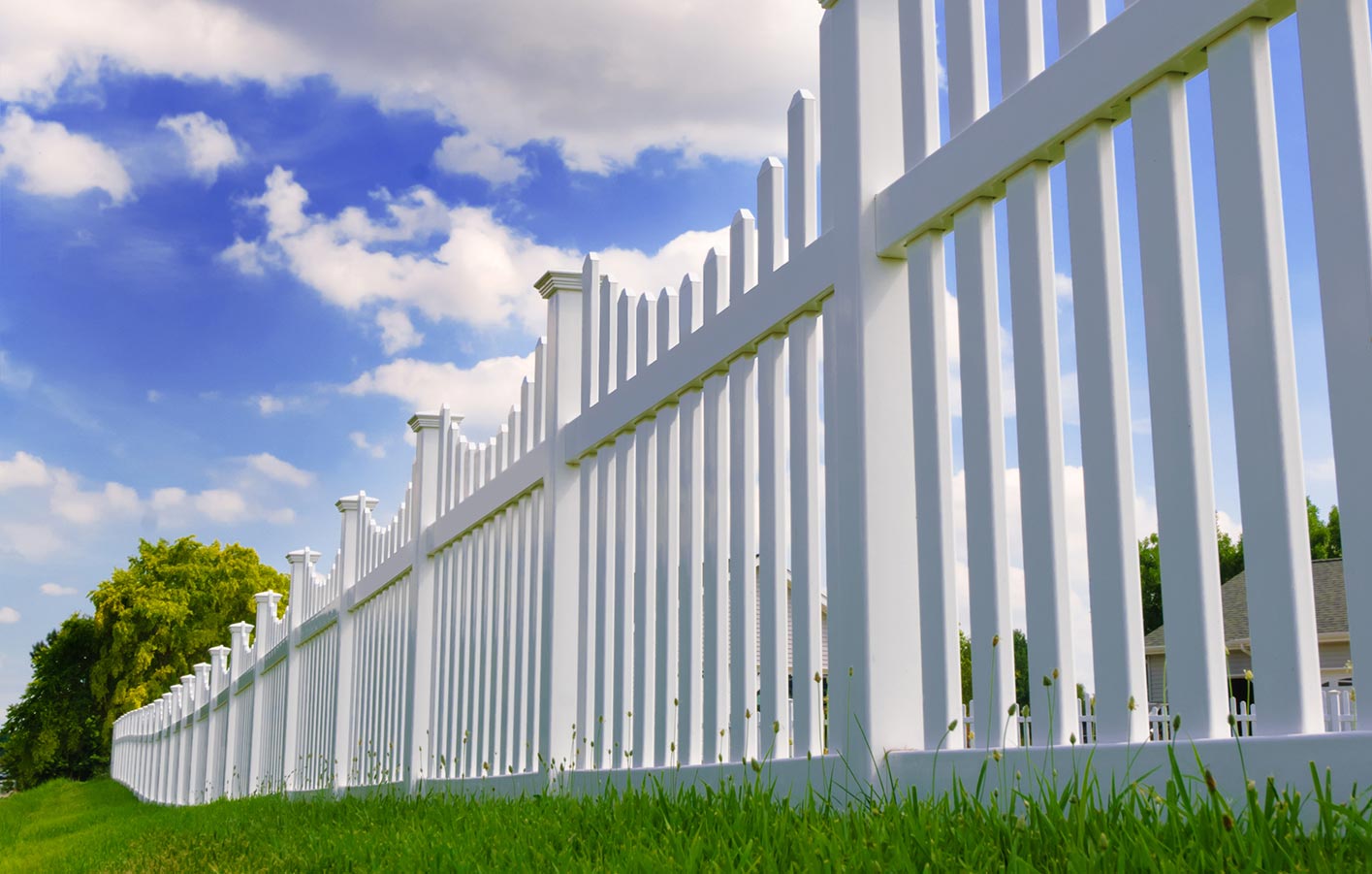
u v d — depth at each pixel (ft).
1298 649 5.84
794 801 9.57
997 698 7.79
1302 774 5.59
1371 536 5.52
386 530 26.32
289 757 34.30
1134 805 6.07
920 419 8.80
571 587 15.47
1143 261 6.86
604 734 13.99
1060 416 7.59
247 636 47.14
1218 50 6.42
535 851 7.92
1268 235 6.10
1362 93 5.69
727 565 11.80
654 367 13.23
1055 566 7.41
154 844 18.54
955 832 5.99
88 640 138.41
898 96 9.61
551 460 15.89
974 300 8.30
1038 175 7.82
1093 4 7.33
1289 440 5.98
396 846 10.07
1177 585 6.51
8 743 140.97
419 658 22.52
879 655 8.81
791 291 10.37
